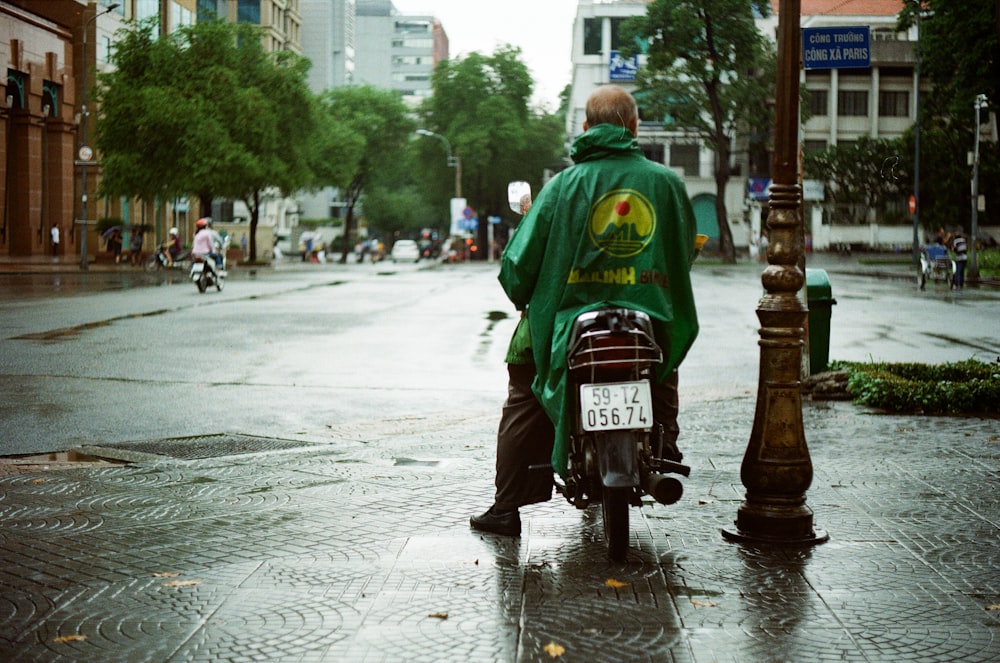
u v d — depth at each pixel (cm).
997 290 3166
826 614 401
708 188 7512
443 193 7569
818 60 837
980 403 934
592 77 8056
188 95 4678
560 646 363
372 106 8131
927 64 4788
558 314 459
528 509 566
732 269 4931
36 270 3888
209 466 685
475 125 7150
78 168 5744
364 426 849
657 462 463
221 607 405
